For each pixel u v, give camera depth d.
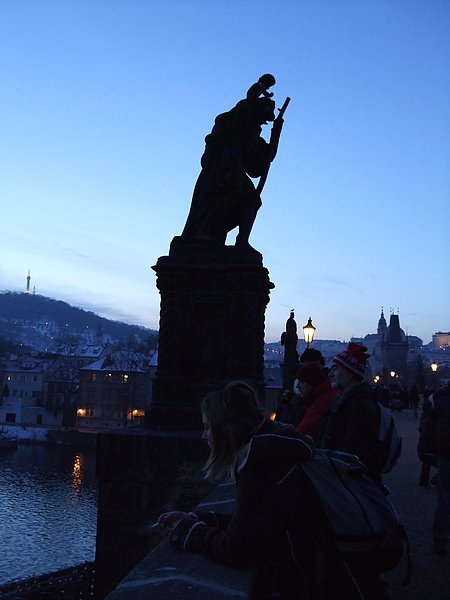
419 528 7.56
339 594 2.34
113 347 112.12
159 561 2.64
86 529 43.38
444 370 139.00
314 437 5.14
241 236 9.34
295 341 18.89
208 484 7.46
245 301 8.77
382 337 172.12
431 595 5.17
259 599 2.40
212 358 9.01
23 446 81.88
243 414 2.57
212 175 9.59
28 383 109.50
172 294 9.00
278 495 2.35
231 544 2.36
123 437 7.71
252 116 9.78
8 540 40.28
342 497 2.41
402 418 29.44
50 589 11.02
